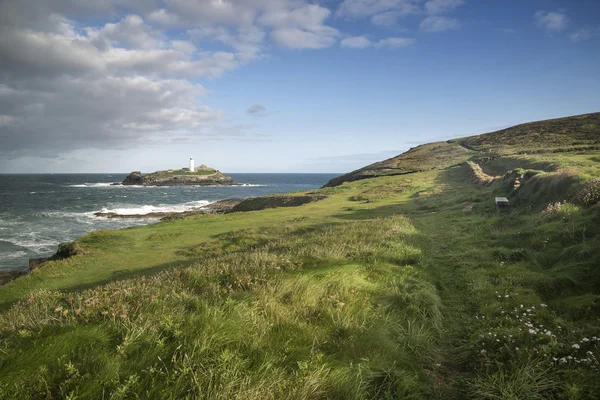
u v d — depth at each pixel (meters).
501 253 8.98
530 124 89.25
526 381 3.56
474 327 5.34
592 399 3.27
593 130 66.75
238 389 3.11
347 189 43.88
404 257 9.05
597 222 8.43
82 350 3.55
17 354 3.39
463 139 101.88
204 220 28.20
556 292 6.18
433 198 27.50
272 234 19.16
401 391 3.49
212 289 5.82
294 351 3.94
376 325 4.82
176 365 3.32
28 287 13.54
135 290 6.08
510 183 20.50
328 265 7.53
